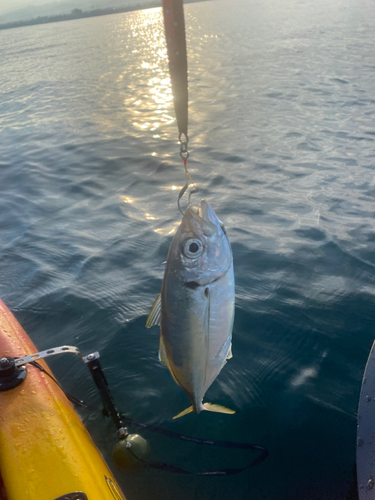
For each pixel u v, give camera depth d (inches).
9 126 460.8
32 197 265.9
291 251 185.8
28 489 73.1
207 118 434.9
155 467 98.2
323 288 159.0
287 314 145.6
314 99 470.6
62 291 166.9
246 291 159.8
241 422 109.7
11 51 1418.6
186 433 107.7
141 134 395.2
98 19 3540.8
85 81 723.4
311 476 95.8
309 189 253.1
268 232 204.5
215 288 67.1
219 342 70.1
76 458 79.1
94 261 188.1
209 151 333.7
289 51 826.2
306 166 290.4
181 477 97.6
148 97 564.1
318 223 209.9
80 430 89.2
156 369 127.2
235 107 468.8
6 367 95.9
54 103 564.4
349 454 99.7
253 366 125.6
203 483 96.3
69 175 301.0
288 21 1435.8
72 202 255.3
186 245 64.9
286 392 116.6
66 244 204.7
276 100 482.9
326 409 111.0
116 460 98.9
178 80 62.2
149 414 113.3
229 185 266.4
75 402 111.0
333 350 129.6
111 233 213.0
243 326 141.6
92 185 279.6
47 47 1464.1
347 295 154.3
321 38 960.3
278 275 168.9
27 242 209.0
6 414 88.7
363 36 917.2
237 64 751.7
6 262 191.9
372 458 92.7
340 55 721.0
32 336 145.2
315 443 103.0
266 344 133.8
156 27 2050.9
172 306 68.0
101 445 105.7
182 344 69.2
